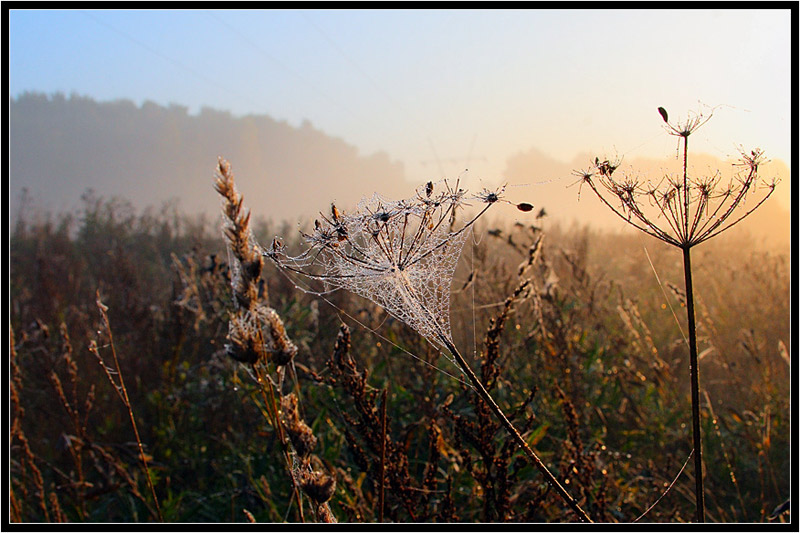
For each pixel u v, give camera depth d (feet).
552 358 11.92
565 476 8.73
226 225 5.73
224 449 13.46
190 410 14.42
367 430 8.07
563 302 13.35
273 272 18.66
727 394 14.52
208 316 17.40
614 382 13.39
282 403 5.82
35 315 19.11
